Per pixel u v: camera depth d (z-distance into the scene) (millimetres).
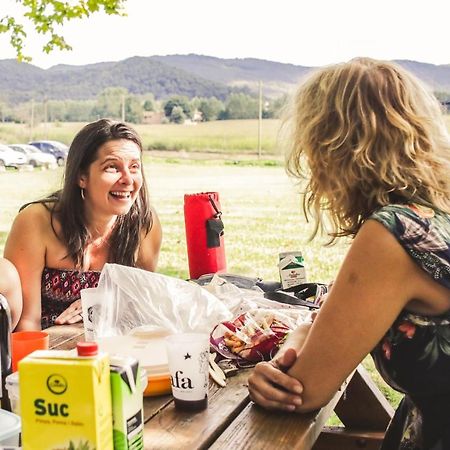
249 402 1514
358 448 2156
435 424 1367
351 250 1334
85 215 2611
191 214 2961
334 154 1387
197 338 1478
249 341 1762
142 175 2709
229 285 2223
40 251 2572
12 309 2371
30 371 1002
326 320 1365
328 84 1425
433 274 1283
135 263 2754
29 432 1009
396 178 1359
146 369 1527
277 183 9703
